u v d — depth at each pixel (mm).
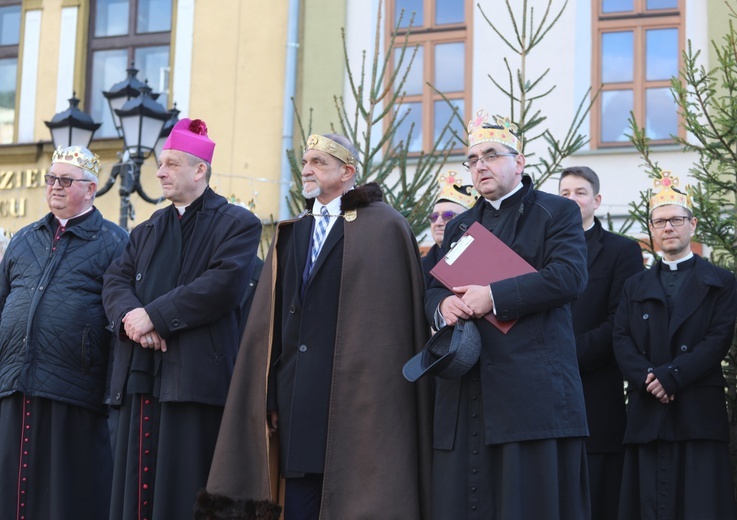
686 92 8430
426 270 7465
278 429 5781
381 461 5555
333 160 5957
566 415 5340
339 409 5645
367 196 5918
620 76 13320
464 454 5398
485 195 5684
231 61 14820
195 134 6379
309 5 14484
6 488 6535
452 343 5297
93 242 6824
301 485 5789
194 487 5953
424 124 13805
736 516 6598
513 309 5340
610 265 7133
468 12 13867
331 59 14312
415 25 14039
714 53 12961
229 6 14922
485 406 5344
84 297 6684
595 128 13312
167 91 15172
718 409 6680
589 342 6938
